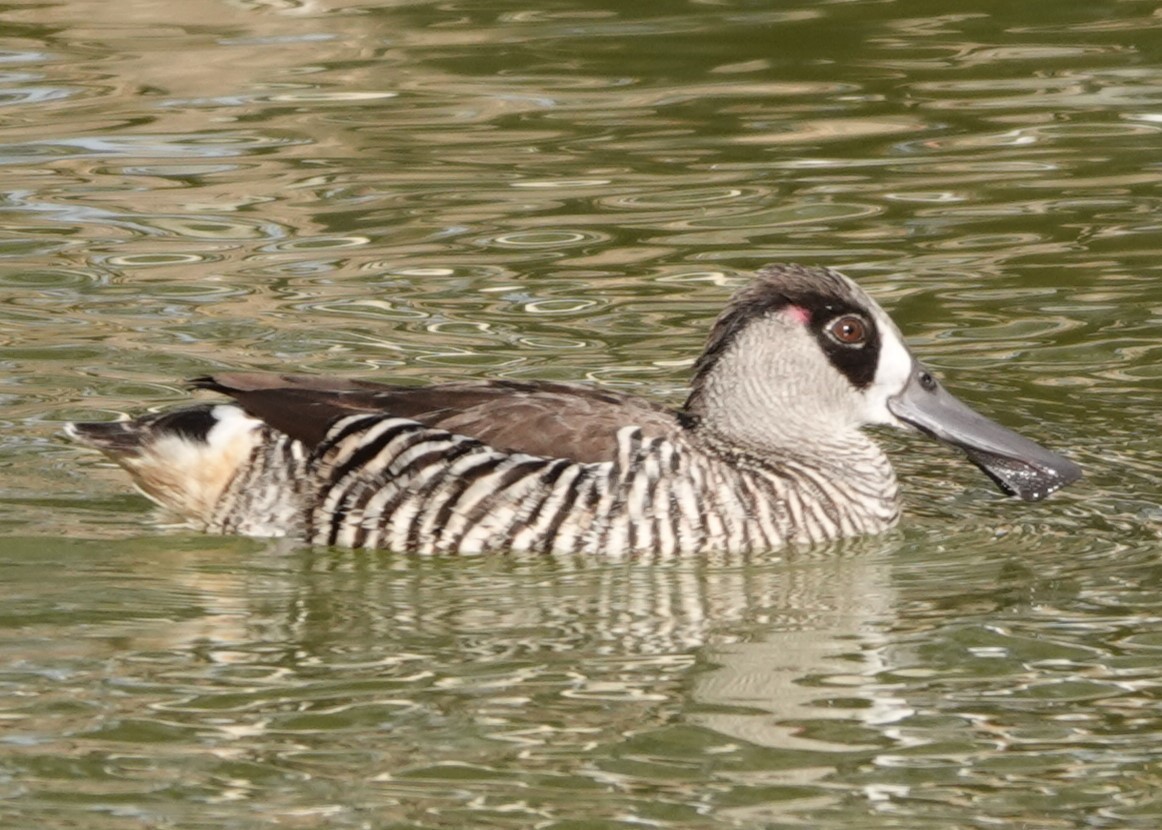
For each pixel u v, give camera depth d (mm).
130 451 13203
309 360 15641
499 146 21188
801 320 13289
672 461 12805
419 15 25969
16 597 12055
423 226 18828
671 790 9664
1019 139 21203
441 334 16266
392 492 12781
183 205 19328
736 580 12492
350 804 9500
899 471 14539
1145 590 12164
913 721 10406
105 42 24562
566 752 10062
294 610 11945
